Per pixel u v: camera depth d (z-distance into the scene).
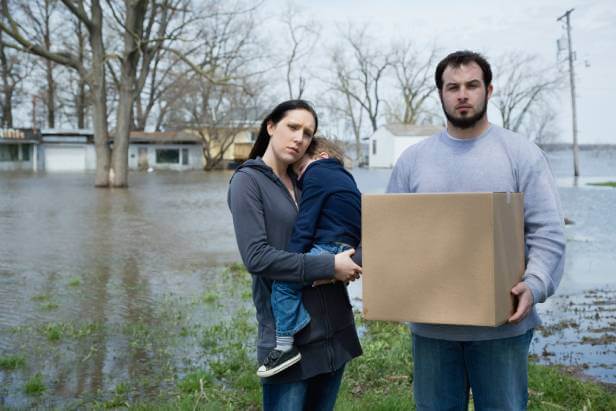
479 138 2.71
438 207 2.37
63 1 26.61
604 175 39.62
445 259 2.37
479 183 2.64
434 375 2.74
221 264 9.92
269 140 2.82
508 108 64.12
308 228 2.55
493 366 2.62
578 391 4.16
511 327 2.60
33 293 7.82
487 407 2.66
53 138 48.12
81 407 4.27
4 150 46.44
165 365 5.08
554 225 2.59
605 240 12.23
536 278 2.51
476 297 2.34
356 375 4.61
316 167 2.65
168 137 50.59
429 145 2.81
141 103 53.94
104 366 5.09
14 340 5.79
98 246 11.67
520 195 2.60
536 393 4.17
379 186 27.39
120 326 6.26
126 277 8.89
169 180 34.69
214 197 22.81
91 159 49.31
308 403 2.74
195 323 6.36
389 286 2.45
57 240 12.33
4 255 10.61
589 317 6.44
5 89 50.53
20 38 25.98
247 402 4.21
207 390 4.45
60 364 5.14
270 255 2.48
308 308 2.56
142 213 17.27
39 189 26.34
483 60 2.68
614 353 5.20
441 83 2.71
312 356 2.56
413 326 2.79
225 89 44.22
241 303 7.27
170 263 9.99
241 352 5.26
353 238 2.60
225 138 49.38
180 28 28.33
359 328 5.90
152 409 4.05
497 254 2.34
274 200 2.62
